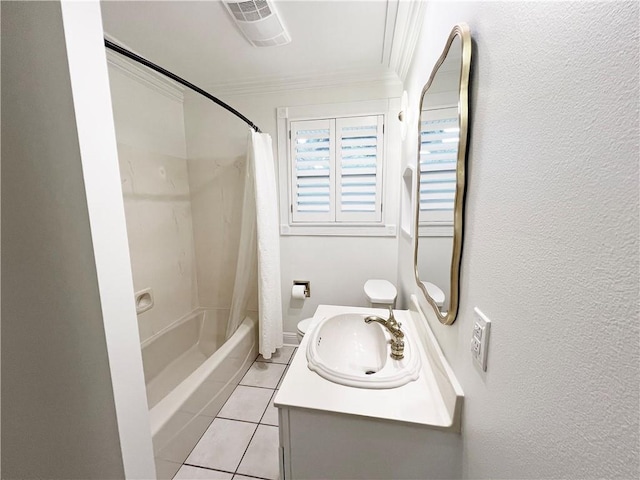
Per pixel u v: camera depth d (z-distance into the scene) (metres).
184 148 2.39
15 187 0.62
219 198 2.43
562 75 0.35
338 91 2.14
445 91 0.83
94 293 0.61
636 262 0.25
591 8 0.30
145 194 2.00
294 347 2.47
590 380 0.31
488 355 0.57
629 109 0.26
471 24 0.65
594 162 0.30
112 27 1.49
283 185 2.31
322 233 2.32
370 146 2.15
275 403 0.82
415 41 1.44
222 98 2.29
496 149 0.53
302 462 0.85
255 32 1.52
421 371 0.96
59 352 0.66
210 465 1.33
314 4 1.33
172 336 2.18
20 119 0.59
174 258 2.29
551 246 0.37
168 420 1.24
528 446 0.43
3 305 0.67
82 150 0.57
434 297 0.97
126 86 1.83
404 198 1.89
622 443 0.27
